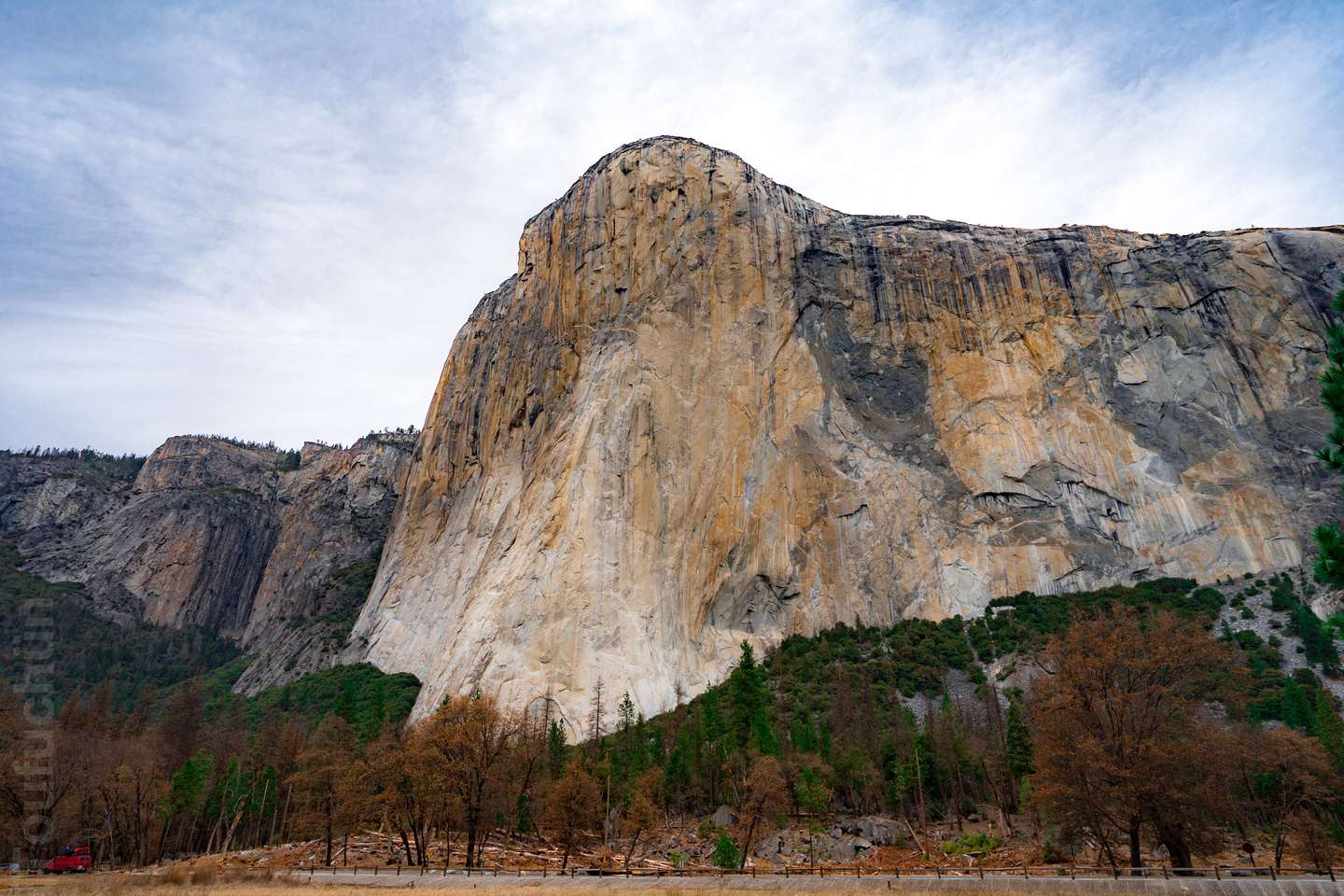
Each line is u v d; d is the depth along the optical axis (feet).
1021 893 114.21
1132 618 148.56
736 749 222.89
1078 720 137.90
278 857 193.88
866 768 222.48
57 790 195.93
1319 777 172.14
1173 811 130.11
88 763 212.02
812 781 203.72
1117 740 133.28
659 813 207.31
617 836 201.05
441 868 169.99
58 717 285.43
